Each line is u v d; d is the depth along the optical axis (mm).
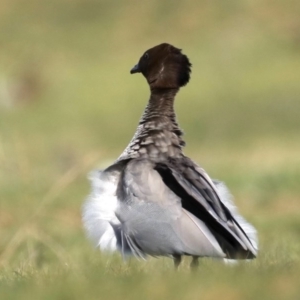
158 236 8203
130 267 8539
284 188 17797
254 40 38438
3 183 15906
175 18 41875
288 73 34656
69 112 31375
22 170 15930
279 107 30641
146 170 8539
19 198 14836
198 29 40469
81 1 44688
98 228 8570
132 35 41281
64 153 23531
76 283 7266
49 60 38344
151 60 9766
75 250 11820
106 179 8719
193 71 35531
